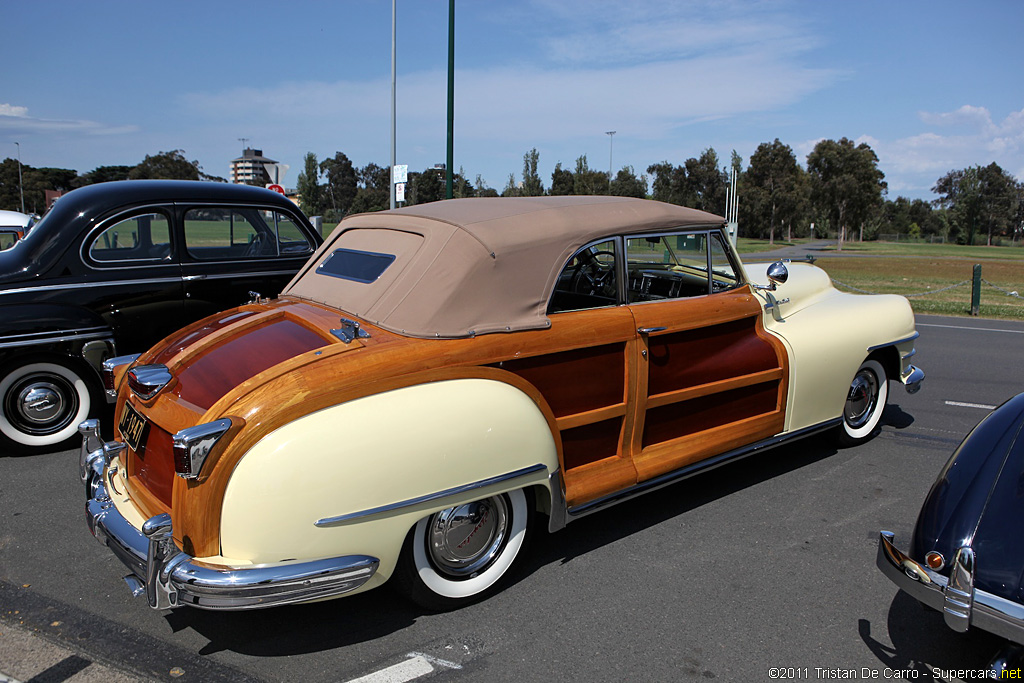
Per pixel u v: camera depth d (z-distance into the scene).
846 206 59.44
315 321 2.91
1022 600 2.03
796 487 4.24
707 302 3.67
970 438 2.49
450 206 3.41
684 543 3.53
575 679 2.49
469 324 2.79
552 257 3.06
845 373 4.34
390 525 2.46
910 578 2.27
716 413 3.74
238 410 2.34
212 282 5.37
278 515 2.27
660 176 76.25
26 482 4.25
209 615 2.89
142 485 2.76
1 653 2.61
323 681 2.47
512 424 2.75
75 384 4.79
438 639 2.72
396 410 2.49
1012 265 30.88
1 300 4.48
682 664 2.58
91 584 3.13
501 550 3.00
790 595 3.06
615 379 3.25
